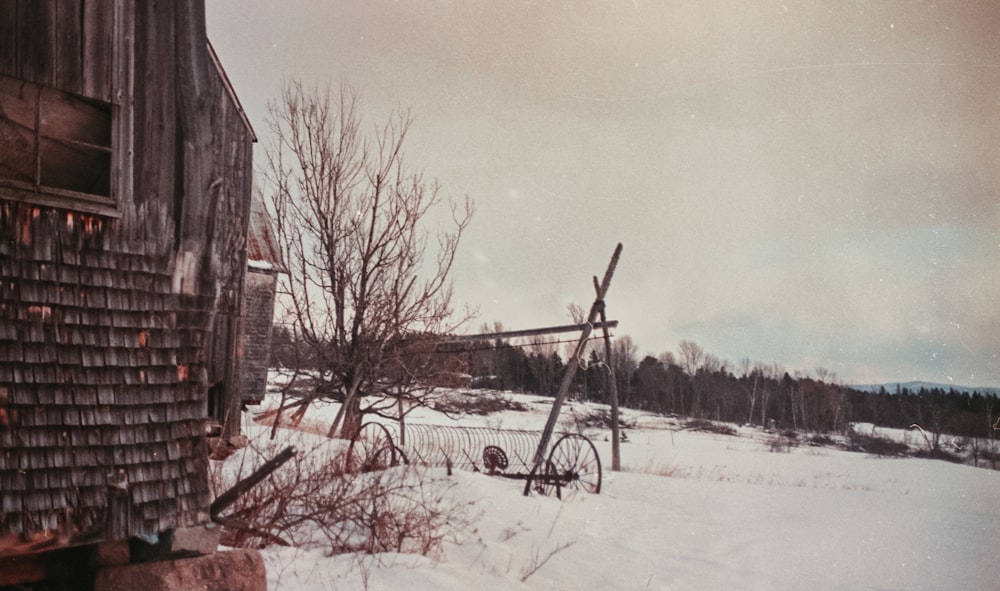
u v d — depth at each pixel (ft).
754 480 79.82
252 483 20.66
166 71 20.83
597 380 227.40
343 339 57.21
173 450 19.85
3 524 16.56
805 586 33.45
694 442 133.90
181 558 19.77
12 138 18.25
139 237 19.79
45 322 17.79
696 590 31.09
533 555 32.58
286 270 56.13
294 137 57.21
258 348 55.88
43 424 17.46
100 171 19.86
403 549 29.66
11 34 17.98
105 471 18.39
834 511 53.67
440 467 46.52
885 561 38.88
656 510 48.70
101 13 19.52
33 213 17.89
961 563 38.78
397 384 58.13
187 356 20.51
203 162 21.39
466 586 25.53
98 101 19.40
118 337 19.07
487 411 77.15
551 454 49.98
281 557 25.35
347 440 52.03
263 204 58.90
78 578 19.66
